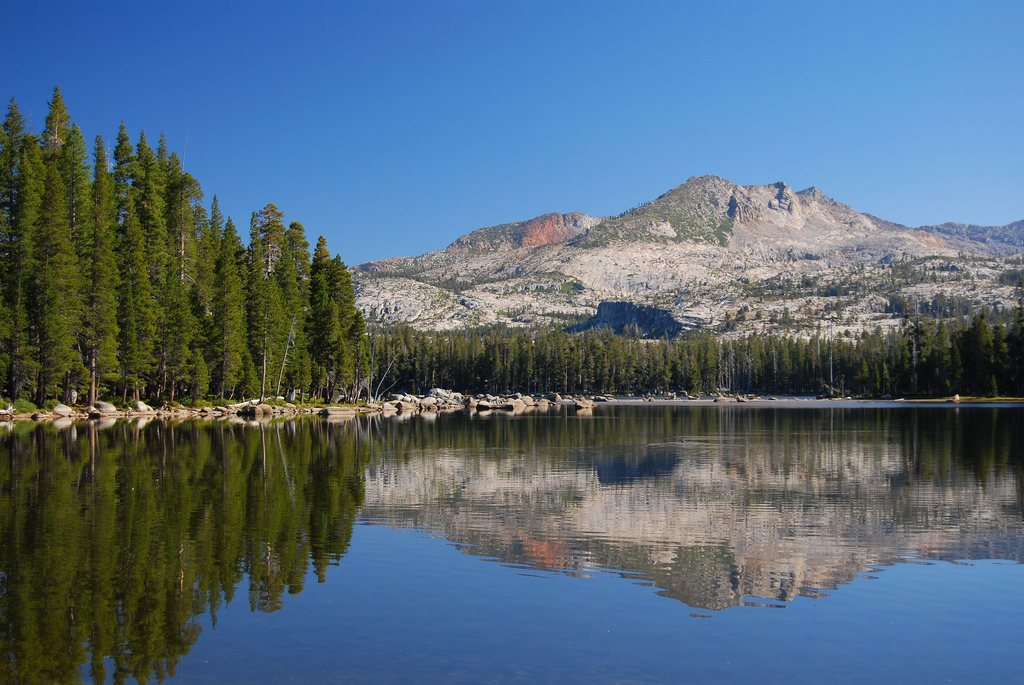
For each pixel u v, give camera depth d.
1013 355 139.50
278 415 91.69
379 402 126.94
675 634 13.76
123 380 78.50
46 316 68.56
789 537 21.80
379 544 20.52
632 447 50.69
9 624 13.90
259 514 24.50
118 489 29.22
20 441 48.75
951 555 19.64
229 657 12.45
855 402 161.12
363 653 12.67
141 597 15.55
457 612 14.86
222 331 90.25
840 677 11.88
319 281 111.19
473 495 29.12
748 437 59.41
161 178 92.62
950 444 51.25
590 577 17.45
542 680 11.56
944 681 11.73
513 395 165.88
